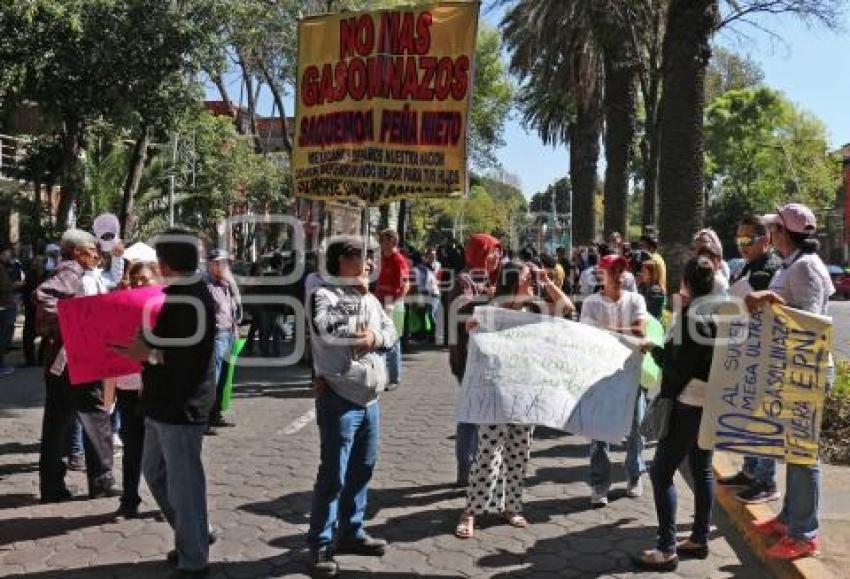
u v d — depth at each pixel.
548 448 7.56
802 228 4.92
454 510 5.79
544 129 35.53
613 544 5.18
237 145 29.12
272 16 21.67
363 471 4.92
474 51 7.18
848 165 62.12
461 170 7.24
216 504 5.88
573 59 22.41
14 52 15.03
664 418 4.77
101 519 5.57
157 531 5.35
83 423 5.95
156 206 23.77
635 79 20.72
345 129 7.54
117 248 8.08
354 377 4.64
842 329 19.67
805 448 4.63
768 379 4.68
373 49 7.38
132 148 23.38
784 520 5.01
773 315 4.69
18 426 8.34
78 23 14.69
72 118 16.95
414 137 7.34
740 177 61.44
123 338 5.17
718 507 5.90
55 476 5.91
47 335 5.83
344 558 4.93
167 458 4.54
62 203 18.45
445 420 8.75
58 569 4.75
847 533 5.01
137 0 15.27
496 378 5.32
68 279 5.95
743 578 4.68
